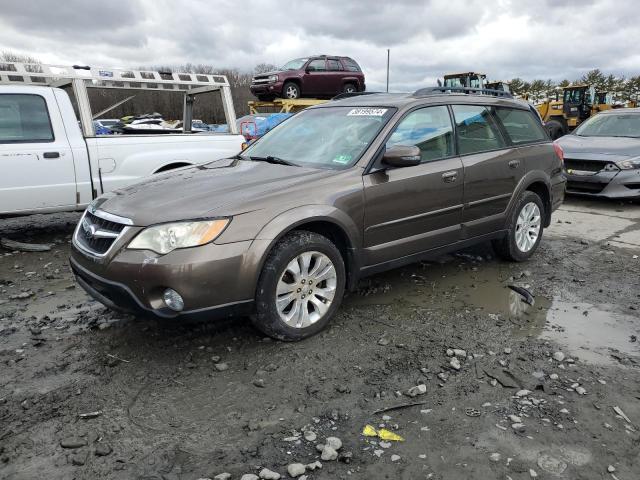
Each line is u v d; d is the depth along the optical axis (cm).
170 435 258
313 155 420
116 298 322
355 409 281
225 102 755
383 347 352
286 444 252
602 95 1859
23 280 493
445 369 325
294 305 352
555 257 571
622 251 597
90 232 345
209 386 302
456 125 464
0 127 573
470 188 461
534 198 536
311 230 371
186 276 302
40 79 636
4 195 573
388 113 423
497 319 402
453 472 234
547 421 272
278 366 324
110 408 280
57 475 230
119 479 228
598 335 378
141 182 400
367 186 384
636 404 290
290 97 1730
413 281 486
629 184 818
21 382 306
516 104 543
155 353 341
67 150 606
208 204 326
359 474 232
